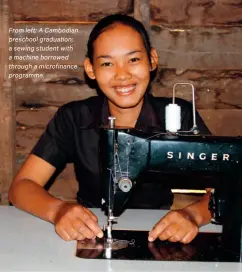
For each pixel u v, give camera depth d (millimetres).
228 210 1562
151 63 1979
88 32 2855
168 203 2258
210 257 1522
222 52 2877
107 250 1562
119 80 1798
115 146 1603
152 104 2113
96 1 2830
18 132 2918
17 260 1482
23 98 2896
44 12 2840
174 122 1621
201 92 2904
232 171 1570
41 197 1863
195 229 1653
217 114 2916
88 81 2887
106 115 2078
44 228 1793
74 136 2137
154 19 2838
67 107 2162
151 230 1709
